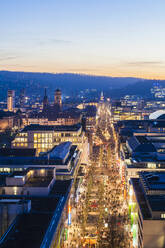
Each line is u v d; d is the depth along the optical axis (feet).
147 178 431.43
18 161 586.45
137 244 367.66
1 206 349.00
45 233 298.56
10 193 428.56
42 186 428.97
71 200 490.90
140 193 418.51
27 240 284.61
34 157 607.78
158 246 329.11
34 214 346.33
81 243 393.91
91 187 638.12
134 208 422.00
